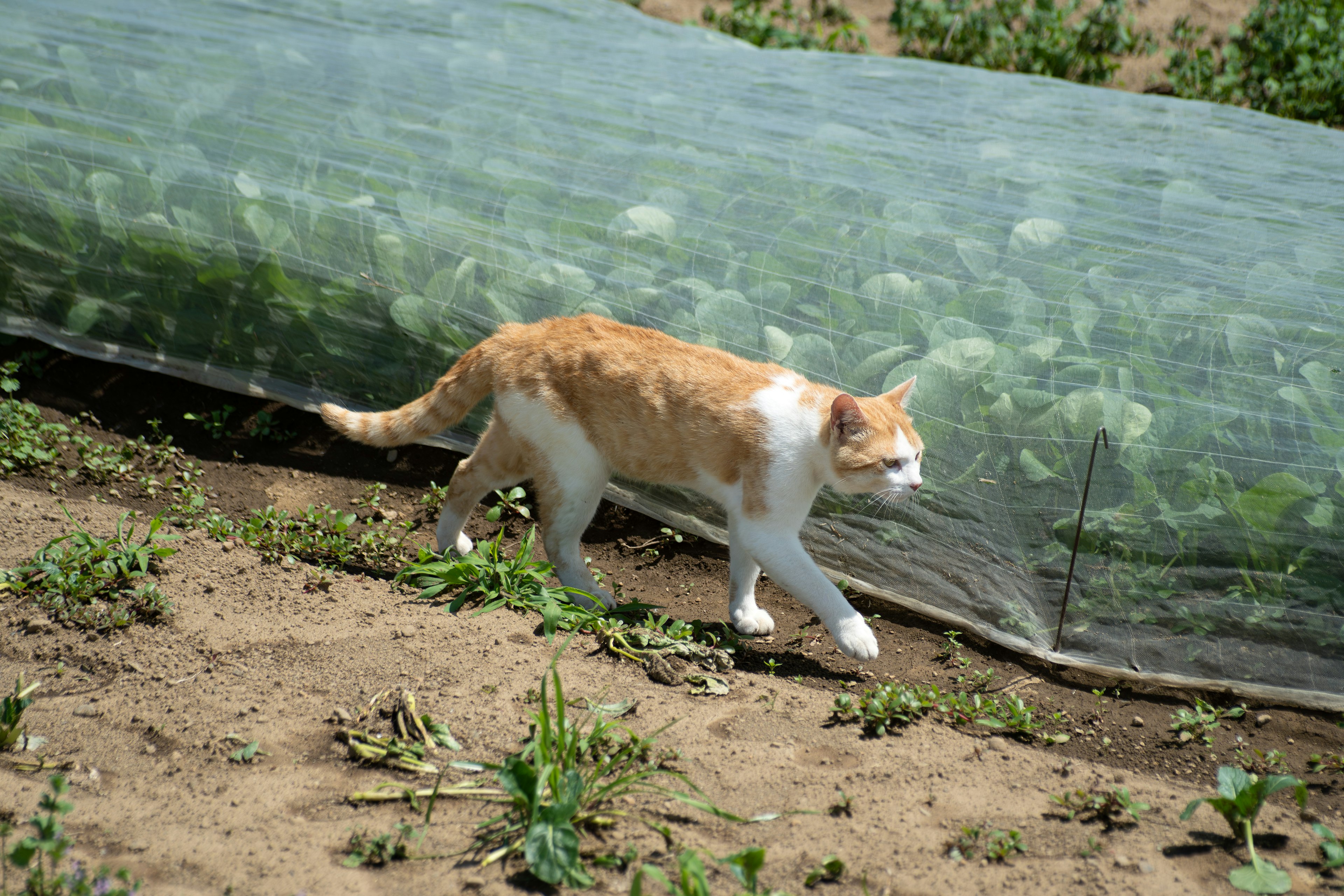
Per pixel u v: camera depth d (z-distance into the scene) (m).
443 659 3.58
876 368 4.62
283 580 4.11
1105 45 9.60
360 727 3.20
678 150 5.87
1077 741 3.66
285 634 3.68
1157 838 2.95
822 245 5.10
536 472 4.34
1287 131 6.44
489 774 3.01
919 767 3.23
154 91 6.04
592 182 5.62
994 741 3.50
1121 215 5.20
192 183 5.55
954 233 5.06
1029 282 4.70
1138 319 4.41
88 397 5.75
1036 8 9.88
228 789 2.91
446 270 5.30
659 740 3.23
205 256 5.49
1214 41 9.78
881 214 5.26
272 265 5.43
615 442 4.19
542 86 6.60
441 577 4.25
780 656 4.19
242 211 5.46
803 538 4.74
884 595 4.57
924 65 7.70
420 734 3.16
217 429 5.58
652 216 5.36
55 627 3.57
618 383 4.08
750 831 2.84
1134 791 3.19
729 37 8.73
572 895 2.54
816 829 2.86
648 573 4.97
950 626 4.44
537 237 5.34
